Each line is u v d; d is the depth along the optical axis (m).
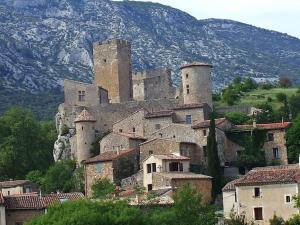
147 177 138.25
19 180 165.38
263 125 152.75
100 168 151.00
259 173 120.12
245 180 118.12
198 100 171.75
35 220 88.31
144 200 114.38
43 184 163.25
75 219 84.06
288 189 114.19
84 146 168.75
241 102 196.25
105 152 158.25
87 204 89.50
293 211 113.19
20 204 112.12
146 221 89.19
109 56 197.62
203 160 150.38
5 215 110.44
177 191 108.62
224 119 155.50
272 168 129.88
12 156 188.12
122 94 196.50
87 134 169.25
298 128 148.50
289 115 176.62
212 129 144.00
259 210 116.12
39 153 193.62
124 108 176.62
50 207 90.94
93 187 139.50
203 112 164.25
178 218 97.94
